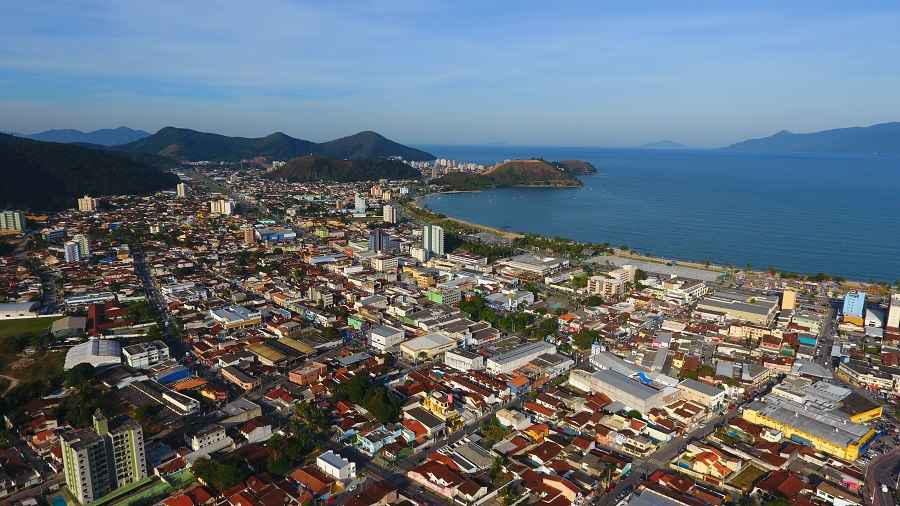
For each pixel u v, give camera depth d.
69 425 191.62
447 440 188.62
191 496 152.88
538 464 174.75
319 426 192.88
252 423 188.50
